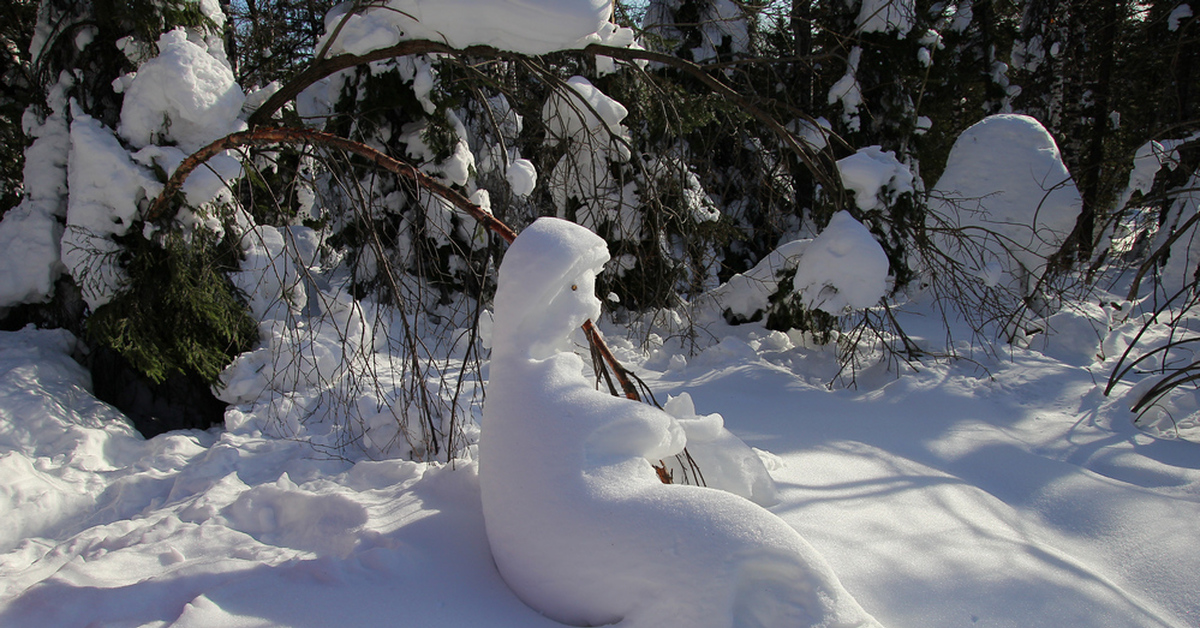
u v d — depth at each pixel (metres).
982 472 4.52
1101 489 4.16
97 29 5.84
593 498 2.54
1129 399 5.81
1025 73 15.77
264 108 6.19
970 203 9.23
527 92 8.82
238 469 4.49
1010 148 9.16
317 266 10.01
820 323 7.98
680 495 2.56
